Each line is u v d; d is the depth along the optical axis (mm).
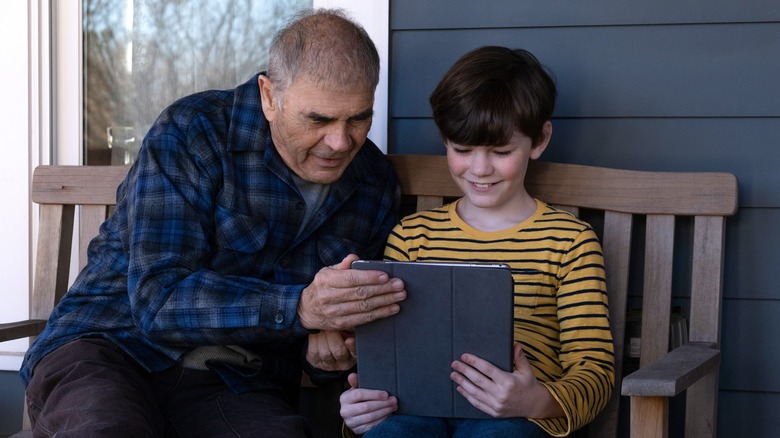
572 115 2006
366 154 1875
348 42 1564
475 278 1416
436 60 2051
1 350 2225
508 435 1421
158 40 2277
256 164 1701
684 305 1992
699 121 1968
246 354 1672
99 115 2275
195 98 1736
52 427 1459
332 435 1953
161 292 1557
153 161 1639
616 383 1832
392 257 1809
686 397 1821
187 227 1616
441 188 1927
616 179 1859
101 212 2041
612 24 1981
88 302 1688
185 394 1660
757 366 1974
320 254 1764
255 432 1536
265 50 2264
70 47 2246
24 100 2201
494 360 1450
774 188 1942
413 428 1468
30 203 2205
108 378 1518
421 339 1467
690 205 1819
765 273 1956
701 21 1952
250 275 1721
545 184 1896
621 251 1856
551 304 1701
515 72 1692
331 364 1670
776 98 1936
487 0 2020
